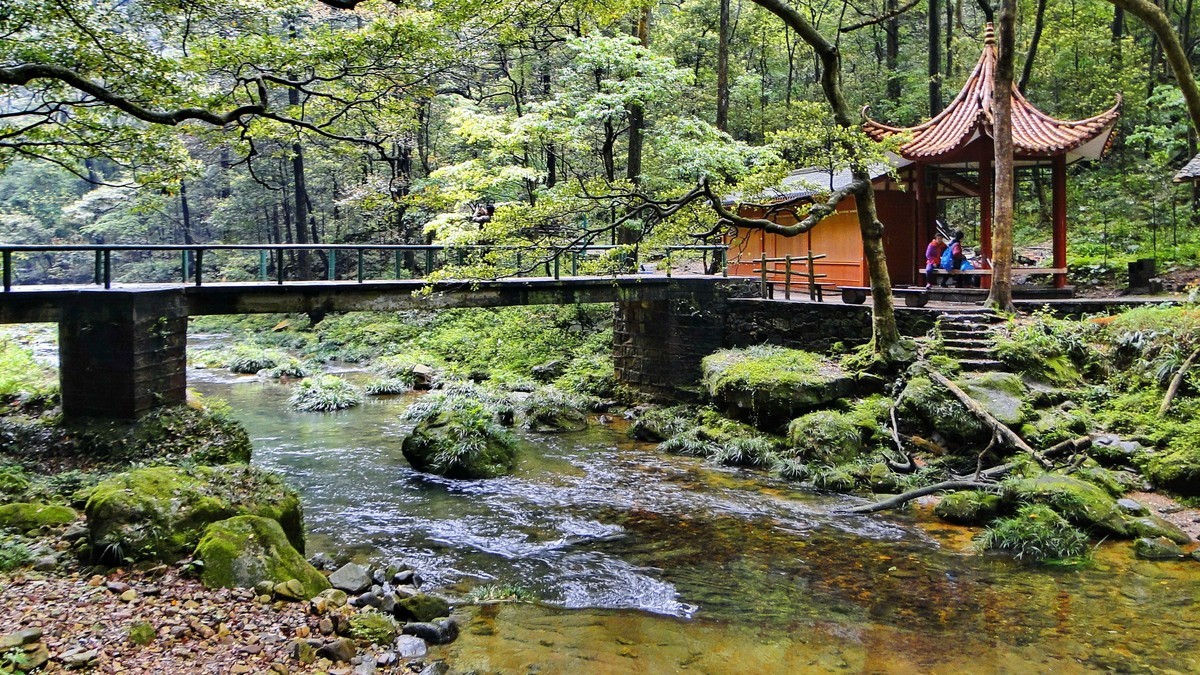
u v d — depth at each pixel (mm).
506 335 23469
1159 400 11242
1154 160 22859
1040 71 26531
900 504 10328
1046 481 9469
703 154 17609
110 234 41531
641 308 17875
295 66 10789
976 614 7066
